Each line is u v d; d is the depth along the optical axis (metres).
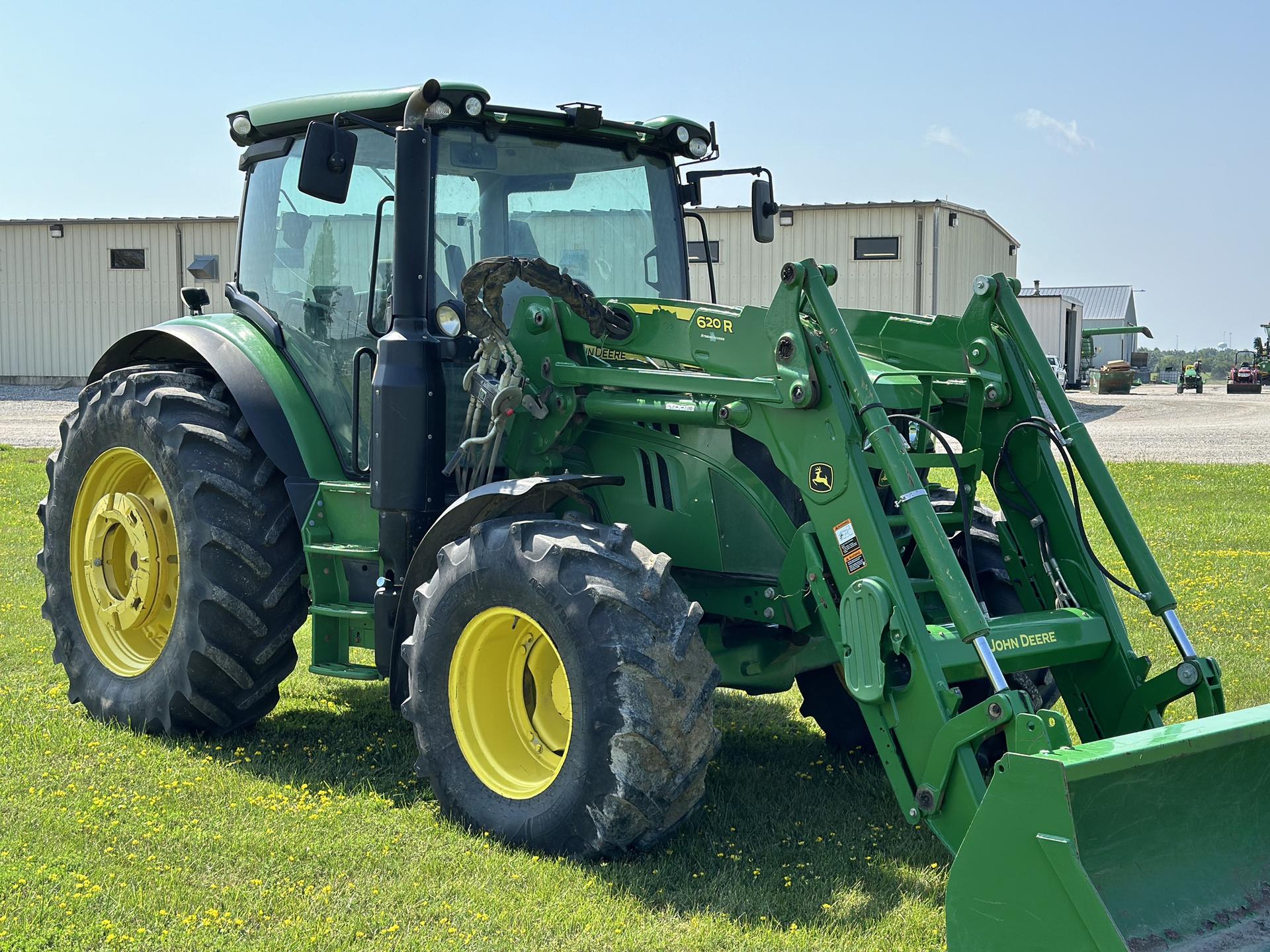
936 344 4.65
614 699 3.77
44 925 3.42
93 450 5.66
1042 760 2.94
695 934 3.44
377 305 5.04
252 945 3.32
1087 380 49.84
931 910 3.64
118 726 5.41
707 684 3.88
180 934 3.38
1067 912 2.89
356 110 5.07
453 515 4.30
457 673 4.23
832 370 3.96
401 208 4.69
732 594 4.50
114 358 6.10
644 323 4.50
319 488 5.10
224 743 5.24
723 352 4.25
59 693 6.00
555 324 4.64
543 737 4.25
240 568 5.07
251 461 5.20
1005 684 3.51
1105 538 10.23
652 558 3.95
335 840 4.09
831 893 3.76
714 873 3.89
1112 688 4.22
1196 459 18.33
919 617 3.75
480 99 4.79
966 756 3.54
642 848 3.92
